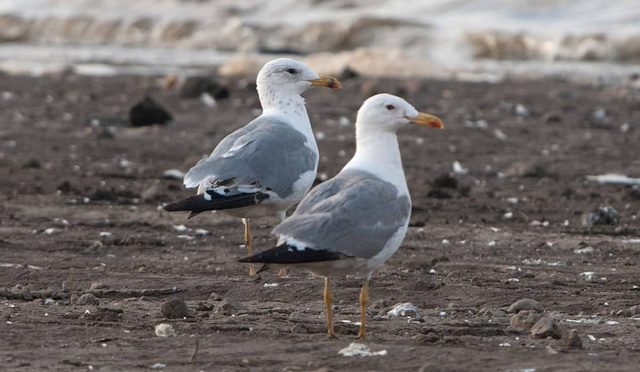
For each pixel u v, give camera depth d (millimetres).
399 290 11594
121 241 13938
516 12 45125
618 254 13695
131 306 10711
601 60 39875
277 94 12719
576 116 25984
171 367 8352
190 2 51156
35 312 10234
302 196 12117
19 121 24359
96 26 48969
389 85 30281
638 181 18781
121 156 20656
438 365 8414
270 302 11109
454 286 11758
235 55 42562
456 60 40844
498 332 9703
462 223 15562
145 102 24219
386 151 9711
